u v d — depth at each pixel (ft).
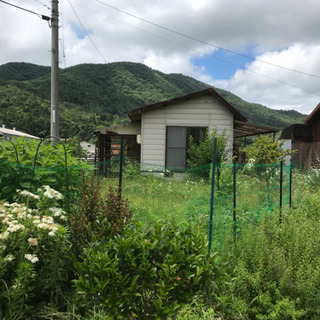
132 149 49.11
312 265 9.89
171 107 44.55
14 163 12.44
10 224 8.06
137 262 6.63
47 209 10.10
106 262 6.16
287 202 18.71
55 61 37.96
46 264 8.91
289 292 9.34
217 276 7.22
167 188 26.55
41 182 12.80
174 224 7.81
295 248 10.69
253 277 9.70
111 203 10.90
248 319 8.73
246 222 14.75
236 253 11.23
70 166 13.88
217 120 44.29
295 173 30.32
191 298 6.48
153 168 36.17
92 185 11.25
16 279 7.51
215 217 14.99
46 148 15.46
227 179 19.62
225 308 9.09
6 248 8.07
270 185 21.85
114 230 9.23
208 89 43.21
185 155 44.57
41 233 8.52
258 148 40.78
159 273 6.08
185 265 6.39
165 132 44.65
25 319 7.86
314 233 11.71
